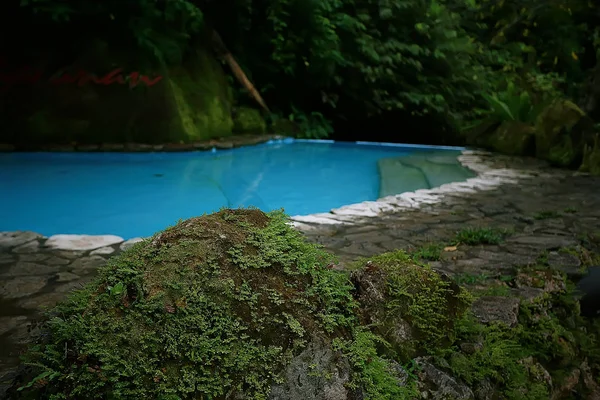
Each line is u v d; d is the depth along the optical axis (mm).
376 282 3016
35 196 7887
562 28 18781
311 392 2264
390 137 15484
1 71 10641
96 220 6855
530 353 3613
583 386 3961
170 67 12023
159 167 10070
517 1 19406
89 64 10828
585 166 10164
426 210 6766
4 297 3787
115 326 2199
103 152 10789
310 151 12609
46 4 10453
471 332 3307
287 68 14000
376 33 15234
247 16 13891
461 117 15062
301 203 7988
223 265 2426
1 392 2500
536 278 4426
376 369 2541
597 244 5602
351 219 6207
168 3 11484
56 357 2156
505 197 7672
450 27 16312
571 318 4359
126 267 2414
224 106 12836
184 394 2113
